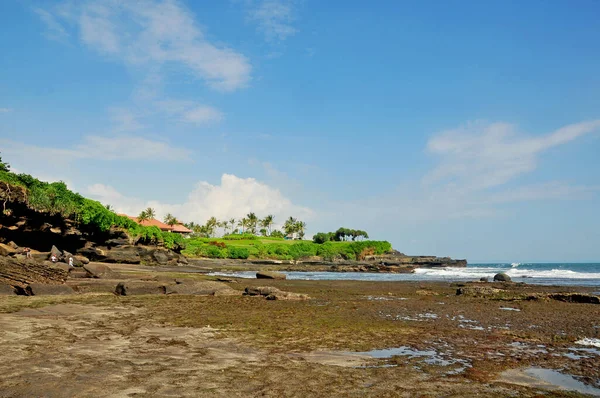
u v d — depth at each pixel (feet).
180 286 90.43
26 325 43.24
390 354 35.32
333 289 117.60
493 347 38.96
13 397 21.22
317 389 24.68
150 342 37.40
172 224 516.73
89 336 39.09
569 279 223.30
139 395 22.27
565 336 45.60
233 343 38.34
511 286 131.85
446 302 81.71
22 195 158.20
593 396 25.11
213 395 22.85
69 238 194.18
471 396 24.32
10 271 82.64
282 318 55.42
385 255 504.02
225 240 532.32
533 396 24.73
